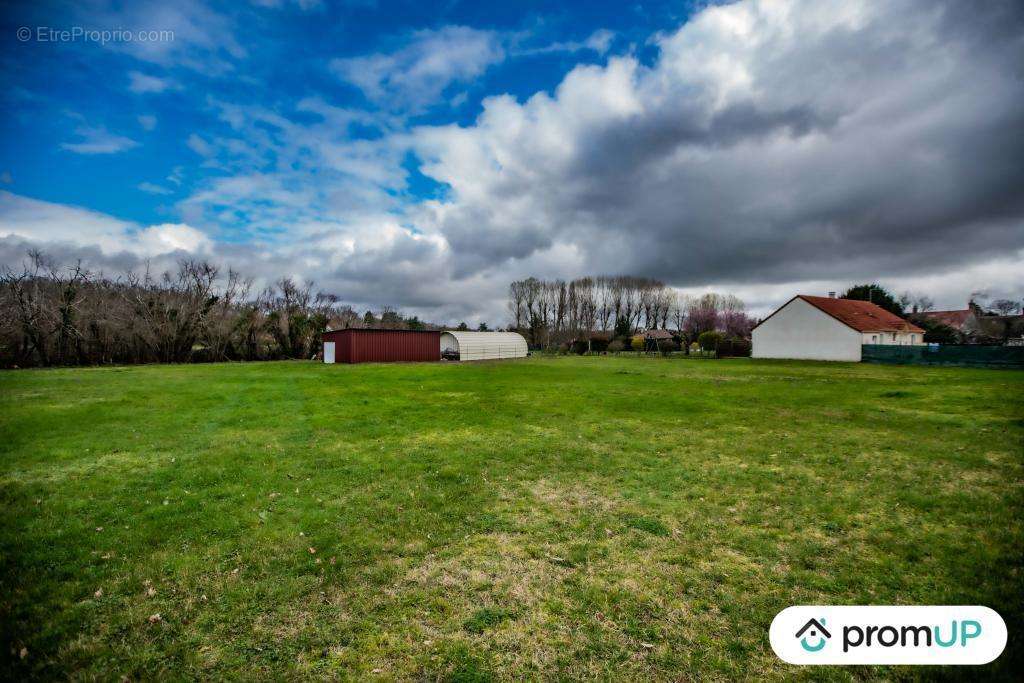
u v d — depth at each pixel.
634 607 4.06
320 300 64.50
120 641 3.64
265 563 4.84
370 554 5.06
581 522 5.89
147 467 8.22
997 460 8.48
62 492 6.94
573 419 12.59
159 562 4.85
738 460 8.66
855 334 38.88
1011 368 30.70
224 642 3.64
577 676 3.26
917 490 6.95
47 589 4.33
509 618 3.93
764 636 3.68
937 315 65.75
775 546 5.21
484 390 19.02
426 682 3.21
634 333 80.50
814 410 13.90
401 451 9.31
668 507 6.39
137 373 28.34
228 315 46.94
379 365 36.59
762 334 45.03
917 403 15.08
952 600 4.11
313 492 7.01
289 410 14.00
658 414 13.33
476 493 6.96
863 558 4.91
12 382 22.20
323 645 3.61
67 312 36.25
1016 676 3.19
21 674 3.26
